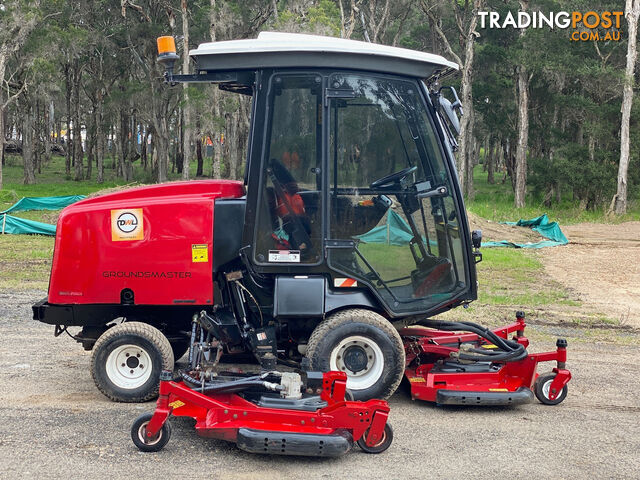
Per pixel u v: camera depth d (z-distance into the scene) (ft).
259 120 18.83
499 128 165.48
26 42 137.90
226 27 143.54
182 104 135.95
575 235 91.35
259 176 18.90
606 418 19.66
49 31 139.54
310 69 18.66
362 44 18.83
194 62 19.34
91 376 21.35
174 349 22.43
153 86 162.30
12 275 42.68
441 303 19.67
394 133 19.10
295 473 15.38
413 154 19.24
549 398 20.76
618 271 54.65
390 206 19.21
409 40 192.13
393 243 19.31
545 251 69.10
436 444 17.29
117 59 179.93
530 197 164.96
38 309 20.22
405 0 174.70
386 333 18.65
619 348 28.68
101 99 188.14
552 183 149.89
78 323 20.40
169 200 19.62
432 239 19.58
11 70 167.43
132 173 208.64
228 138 170.91
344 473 15.40
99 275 19.54
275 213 18.98
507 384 20.22
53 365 23.79
